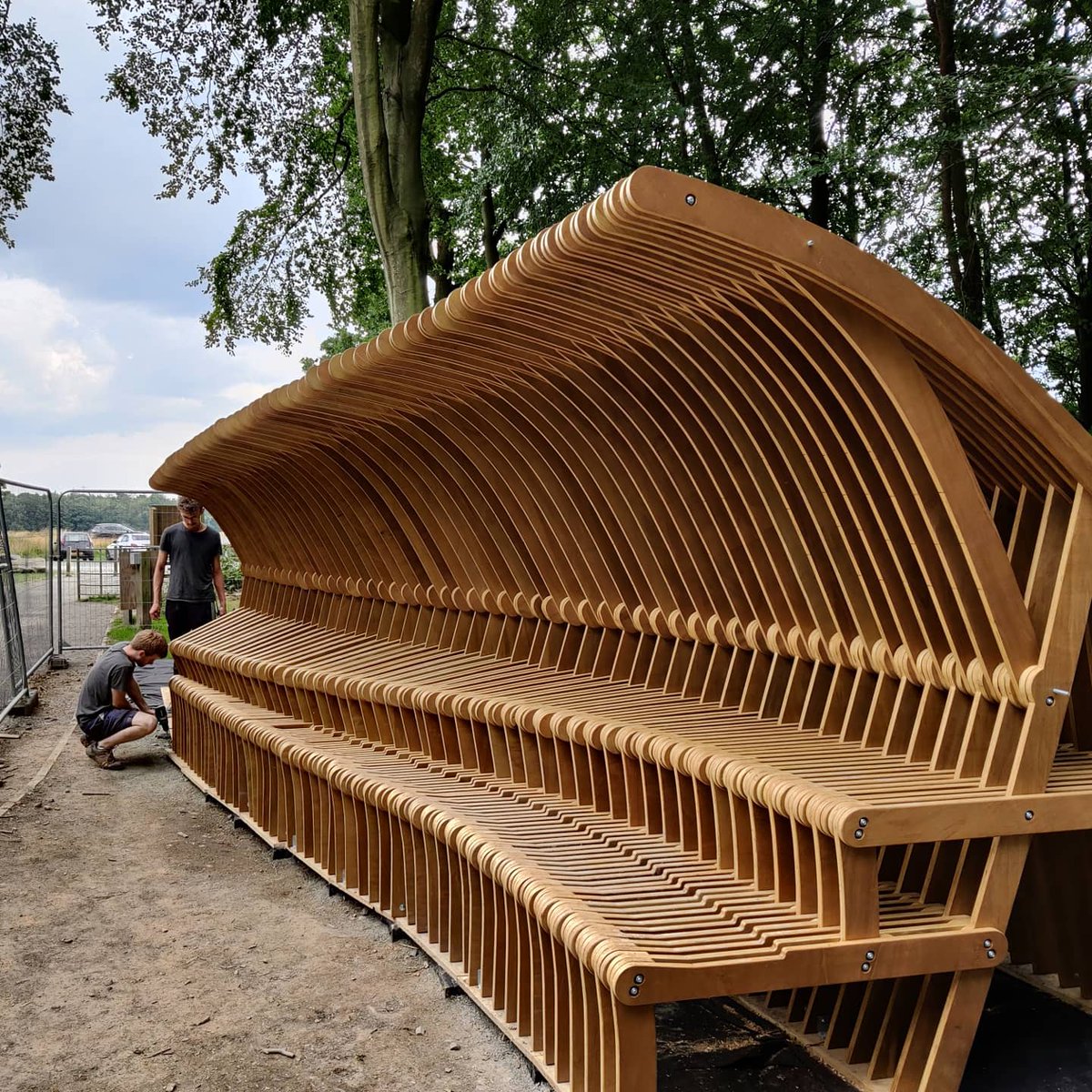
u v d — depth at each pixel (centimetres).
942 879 297
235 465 695
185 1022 359
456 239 2095
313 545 709
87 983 392
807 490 324
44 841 573
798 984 254
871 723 327
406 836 434
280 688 627
